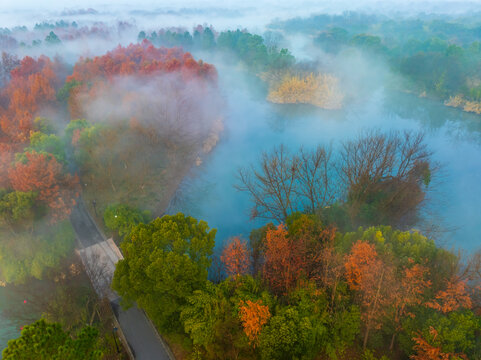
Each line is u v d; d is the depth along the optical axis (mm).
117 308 42344
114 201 69000
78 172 75562
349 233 42531
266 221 68500
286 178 63938
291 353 29812
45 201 53344
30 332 21281
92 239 57969
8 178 56344
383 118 122062
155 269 34375
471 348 29047
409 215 58250
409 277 31891
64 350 20703
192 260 38156
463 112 125000
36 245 50188
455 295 31594
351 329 31672
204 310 33062
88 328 23375
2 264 48562
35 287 49719
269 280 38750
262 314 30375
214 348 30828
